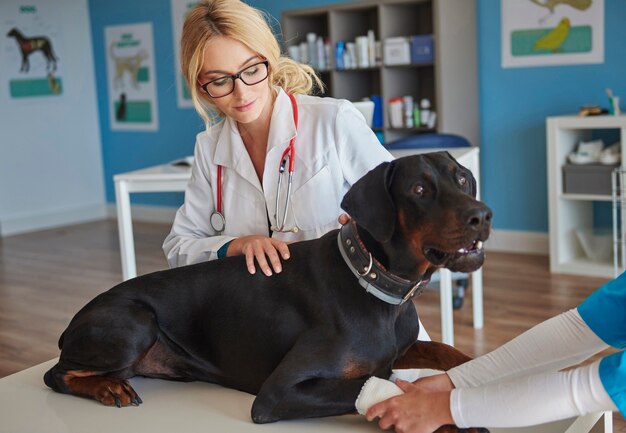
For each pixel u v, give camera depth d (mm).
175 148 7852
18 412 1607
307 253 1608
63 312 4832
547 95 5508
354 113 1888
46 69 8047
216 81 1750
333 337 1491
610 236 5098
